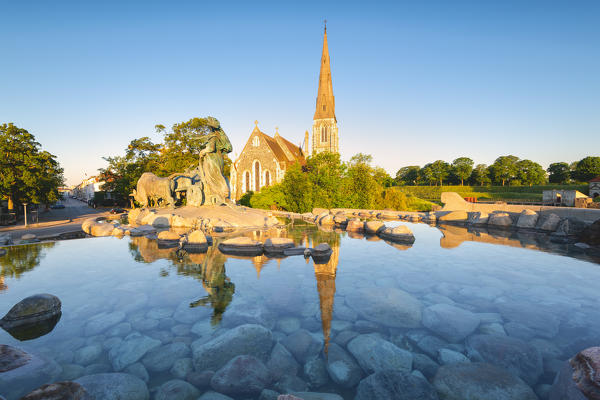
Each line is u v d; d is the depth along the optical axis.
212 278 7.15
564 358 3.75
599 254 10.14
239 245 10.48
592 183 49.34
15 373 3.24
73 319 4.82
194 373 3.43
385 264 8.64
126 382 3.11
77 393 2.81
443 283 6.84
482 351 3.88
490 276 7.41
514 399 2.97
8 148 32.50
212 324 4.67
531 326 4.62
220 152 23.55
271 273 7.63
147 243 12.33
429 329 4.55
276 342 4.12
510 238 13.65
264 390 3.14
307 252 9.80
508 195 64.56
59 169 43.72
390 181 88.12
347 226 17.02
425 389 3.12
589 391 2.63
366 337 4.27
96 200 67.81
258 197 36.97
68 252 10.30
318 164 36.91
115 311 5.16
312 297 5.90
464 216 20.75
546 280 7.07
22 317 4.64
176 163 42.34
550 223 15.30
